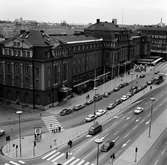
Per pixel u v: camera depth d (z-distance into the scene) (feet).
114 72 472.44
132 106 315.78
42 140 221.87
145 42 638.12
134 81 447.42
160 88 404.77
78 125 255.50
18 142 218.18
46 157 194.39
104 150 202.28
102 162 187.42
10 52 307.37
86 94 362.33
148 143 218.59
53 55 302.45
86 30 475.31
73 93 362.33
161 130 245.65
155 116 282.77
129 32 562.25
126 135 233.35
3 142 218.38
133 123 261.85
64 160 190.19
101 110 289.74
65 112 284.00
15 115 280.31
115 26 505.66
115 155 197.26
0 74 320.70
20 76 305.32
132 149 207.51
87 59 409.08
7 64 312.09
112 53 454.81
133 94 367.25
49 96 305.73
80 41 385.70
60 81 322.34
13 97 317.42
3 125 252.83
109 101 334.03
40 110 296.92
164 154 200.54
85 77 409.90
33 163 185.98
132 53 569.23
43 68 289.53
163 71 541.75
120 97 351.46
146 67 574.15
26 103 308.60
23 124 256.11
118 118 275.18
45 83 294.25
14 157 193.26
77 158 193.06
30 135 232.12
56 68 311.47
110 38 453.17
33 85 298.56
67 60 332.60
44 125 254.68
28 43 291.99
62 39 359.46
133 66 575.79
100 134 234.79
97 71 449.06
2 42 314.76
